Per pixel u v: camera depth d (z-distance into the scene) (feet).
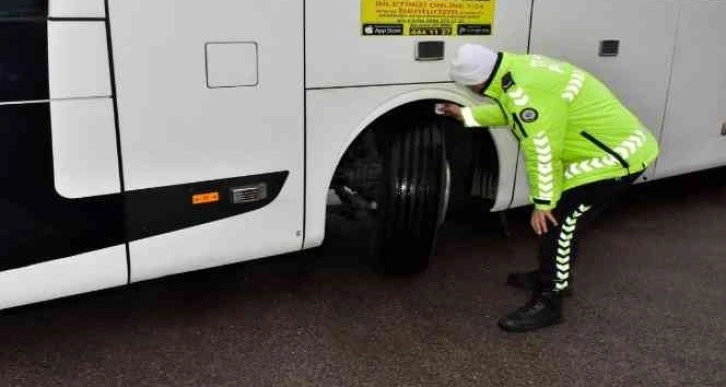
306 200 11.18
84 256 9.56
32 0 8.50
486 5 12.23
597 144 10.50
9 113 8.64
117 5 8.98
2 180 8.80
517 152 13.76
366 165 13.03
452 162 14.38
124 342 11.19
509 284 13.41
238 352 10.93
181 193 10.00
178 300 12.62
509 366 10.66
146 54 9.30
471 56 9.99
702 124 16.71
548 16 13.08
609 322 12.03
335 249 15.03
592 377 10.40
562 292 11.65
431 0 11.56
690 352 11.12
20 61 8.57
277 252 11.22
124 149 9.44
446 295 12.96
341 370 10.46
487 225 16.66
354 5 10.82
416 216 12.53
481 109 11.50
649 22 14.74
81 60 8.89
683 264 14.61
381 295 12.90
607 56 14.23
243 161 10.40
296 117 10.69
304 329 11.64
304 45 10.50
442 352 11.00
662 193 19.81
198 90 9.77
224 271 13.78
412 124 12.48
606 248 15.48
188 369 10.44
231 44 9.88
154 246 10.02
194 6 9.50
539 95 9.88
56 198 9.17
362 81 11.20
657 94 15.48
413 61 11.66
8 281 9.18
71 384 10.04
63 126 8.98
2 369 10.39
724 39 16.33
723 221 17.47
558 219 11.10
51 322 11.79
